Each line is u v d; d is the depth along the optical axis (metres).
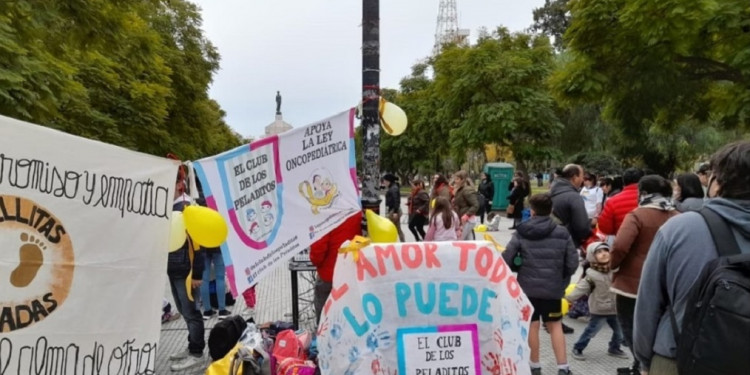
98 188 2.79
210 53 30.00
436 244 2.99
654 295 2.39
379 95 4.64
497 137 20.66
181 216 3.64
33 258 2.58
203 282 6.94
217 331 3.90
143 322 2.96
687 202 4.57
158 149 16.12
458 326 2.95
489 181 20.14
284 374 3.40
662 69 11.16
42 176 2.61
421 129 35.75
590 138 26.84
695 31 9.87
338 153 4.18
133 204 2.93
